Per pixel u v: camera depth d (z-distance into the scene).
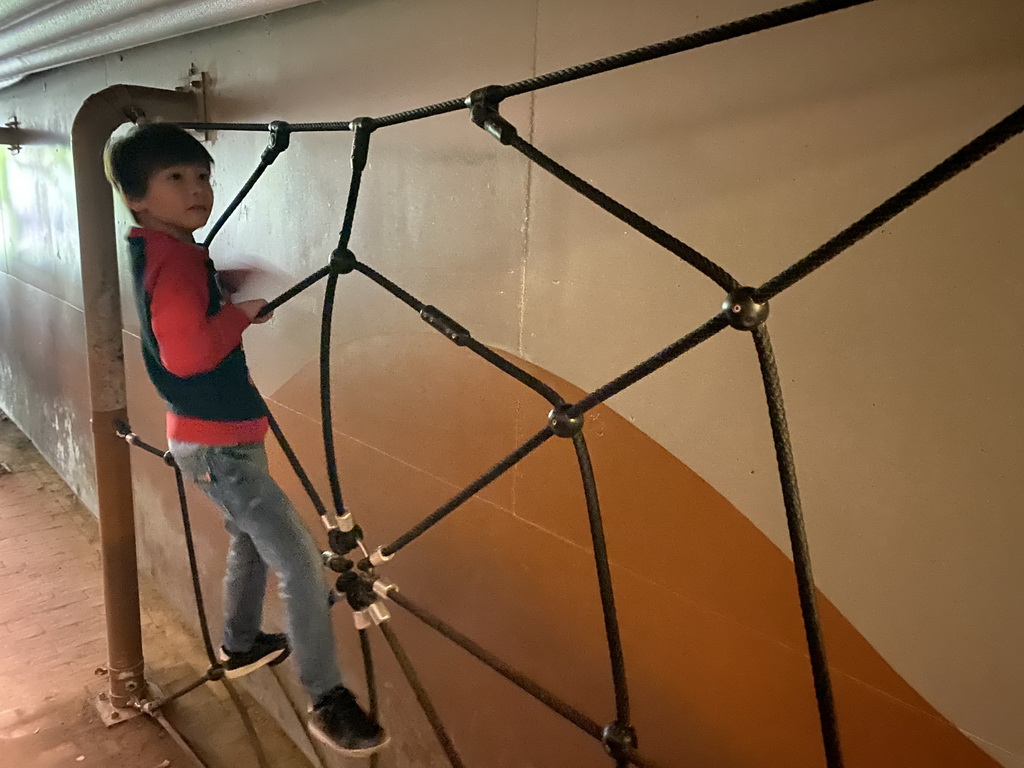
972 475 0.78
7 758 2.05
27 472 3.80
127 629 2.19
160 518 2.74
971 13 0.71
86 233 1.82
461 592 1.48
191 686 2.09
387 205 1.44
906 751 0.88
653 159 1.00
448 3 1.25
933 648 0.84
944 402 0.79
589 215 1.10
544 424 1.24
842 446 0.88
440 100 1.30
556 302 1.17
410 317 1.45
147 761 2.08
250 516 1.31
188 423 1.32
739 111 0.90
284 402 1.85
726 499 1.01
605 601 0.95
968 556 0.80
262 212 1.79
